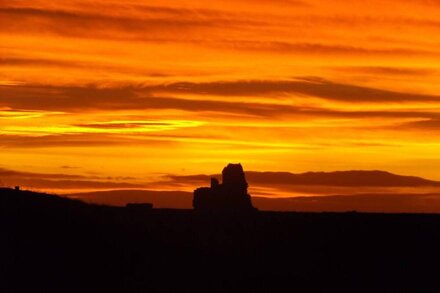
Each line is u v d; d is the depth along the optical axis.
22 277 193.88
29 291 189.88
